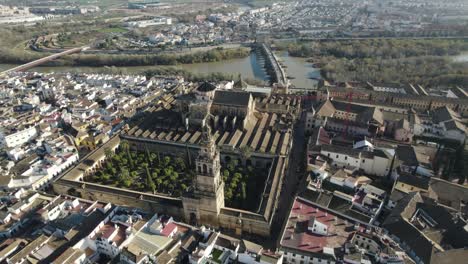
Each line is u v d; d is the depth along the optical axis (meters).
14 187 177.62
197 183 147.75
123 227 139.88
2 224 147.75
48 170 190.38
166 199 163.25
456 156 188.75
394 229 141.75
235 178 182.88
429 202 155.62
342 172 175.75
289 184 186.12
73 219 144.88
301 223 143.38
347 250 127.38
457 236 136.50
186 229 142.12
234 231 156.25
